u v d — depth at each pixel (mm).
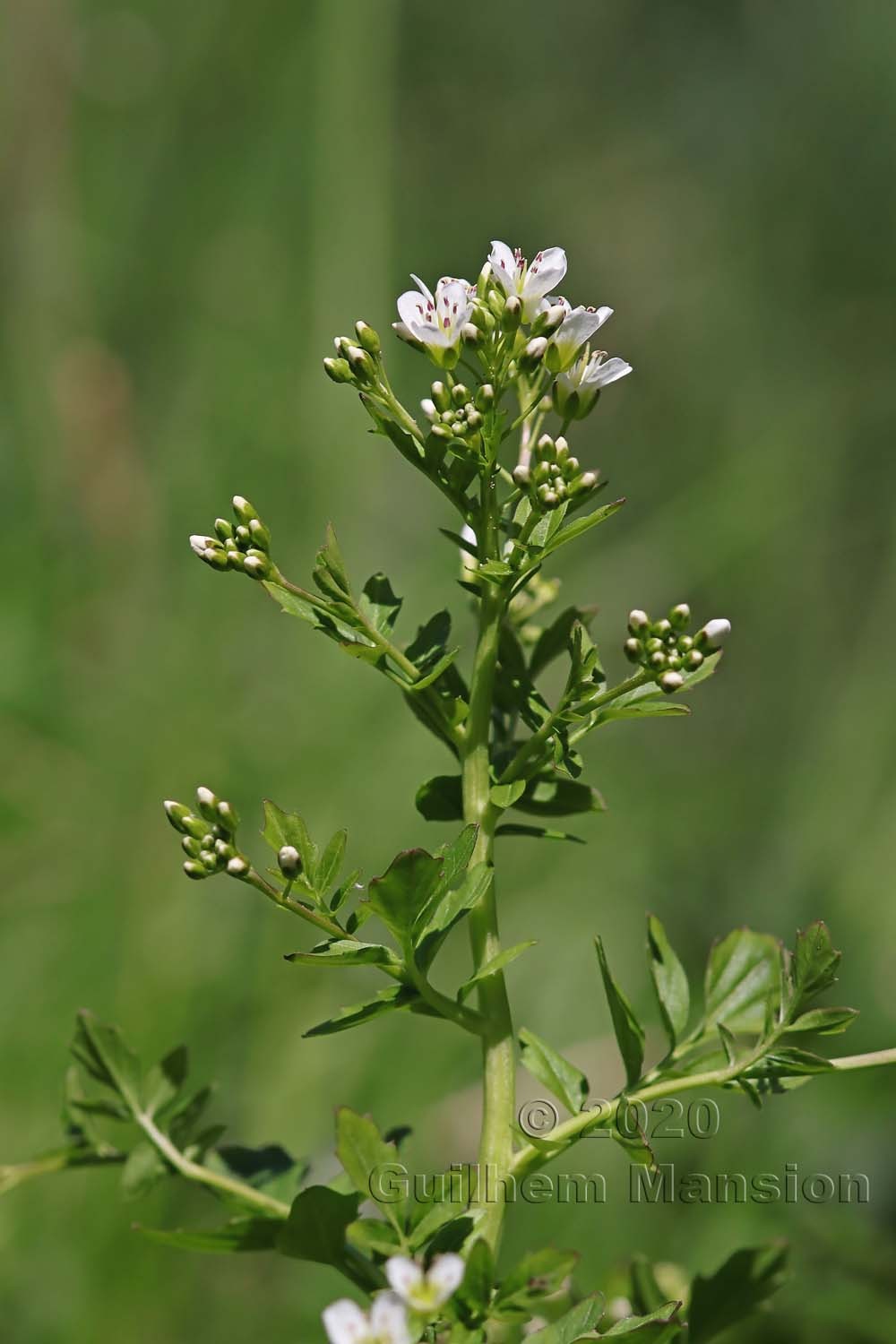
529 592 3268
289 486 9172
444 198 12312
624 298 11930
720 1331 3125
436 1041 6820
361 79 10406
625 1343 2484
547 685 8016
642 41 12812
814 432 10188
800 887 7977
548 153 12648
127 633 8383
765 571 9602
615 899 7879
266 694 8188
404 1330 2230
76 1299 5652
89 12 10305
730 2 12500
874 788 8273
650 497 10461
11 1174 3209
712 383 10938
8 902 7098
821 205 11383
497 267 2727
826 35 11938
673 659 2641
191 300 9875
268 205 10164
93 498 8805
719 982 3080
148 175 10211
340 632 2812
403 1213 2514
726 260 11547
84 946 6980
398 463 9461
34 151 9945
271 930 7074
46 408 8938
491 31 12664
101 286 9805
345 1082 6703
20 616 8180
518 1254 5738
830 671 9328
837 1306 4688
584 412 2756
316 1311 5574
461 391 2723
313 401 9438
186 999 6840
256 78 10406
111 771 7633
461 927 7277
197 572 8664
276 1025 6852
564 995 7547
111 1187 5871
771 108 12008
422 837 7883
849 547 9758
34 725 7738
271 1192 3102
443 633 2855
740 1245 5422
